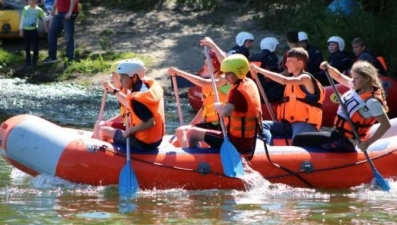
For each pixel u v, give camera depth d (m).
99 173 12.80
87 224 10.59
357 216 11.23
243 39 20.83
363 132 13.28
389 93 22.05
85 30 32.94
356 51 22.47
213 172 12.90
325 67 13.65
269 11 33.09
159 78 27.73
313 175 13.22
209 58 14.10
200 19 33.41
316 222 10.86
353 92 13.18
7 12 31.59
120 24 33.34
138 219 10.89
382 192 12.96
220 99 14.29
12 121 13.72
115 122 14.19
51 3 32.28
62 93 26.53
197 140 13.34
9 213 11.17
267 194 12.69
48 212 11.25
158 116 12.92
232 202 12.04
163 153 12.97
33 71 29.00
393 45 26.16
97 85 27.89
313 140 13.50
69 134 13.39
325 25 27.67
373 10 28.61
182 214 11.22
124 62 12.88
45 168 13.12
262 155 13.20
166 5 35.00
